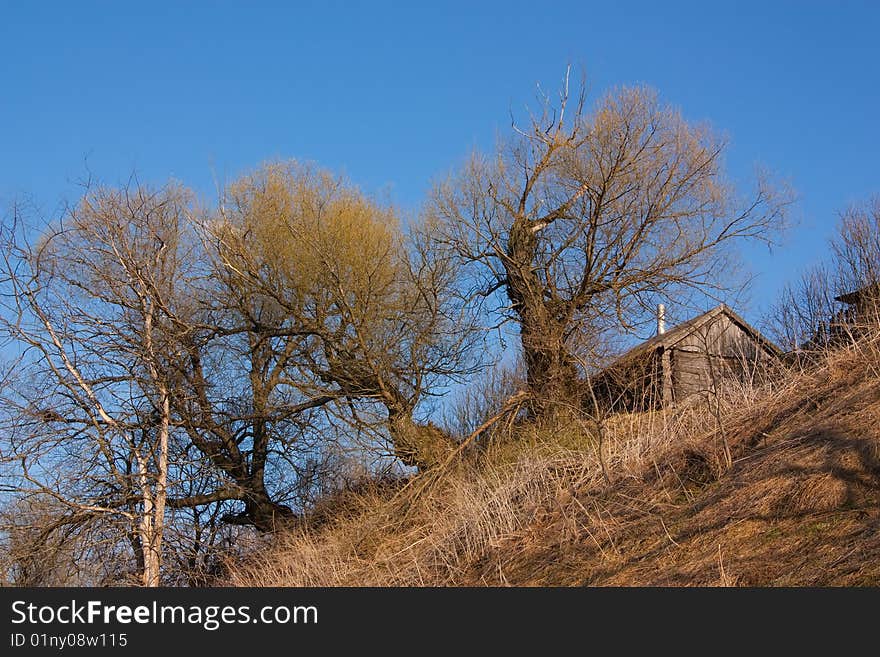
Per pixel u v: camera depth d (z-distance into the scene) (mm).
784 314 20719
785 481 9578
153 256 19219
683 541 9820
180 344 19484
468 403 24234
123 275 18875
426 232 21047
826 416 10719
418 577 13227
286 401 21438
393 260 20625
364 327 19656
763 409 12258
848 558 7844
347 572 15594
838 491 8914
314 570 16172
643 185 20125
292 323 20984
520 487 14312
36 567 17609
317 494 22000
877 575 7402
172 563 18656
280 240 20000
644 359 18953
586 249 20234
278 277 20141
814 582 7758
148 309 18844
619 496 12055
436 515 16797
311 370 20516
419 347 20641
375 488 20984
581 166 20141
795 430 10930
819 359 13219
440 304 20859
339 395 20141
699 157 20078
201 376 20812
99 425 18484
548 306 20531
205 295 20766
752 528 9227
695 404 14312
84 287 18375
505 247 21047
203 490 21047
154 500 18562
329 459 21875
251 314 21281
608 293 20312
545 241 21156
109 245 18797
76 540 17781
